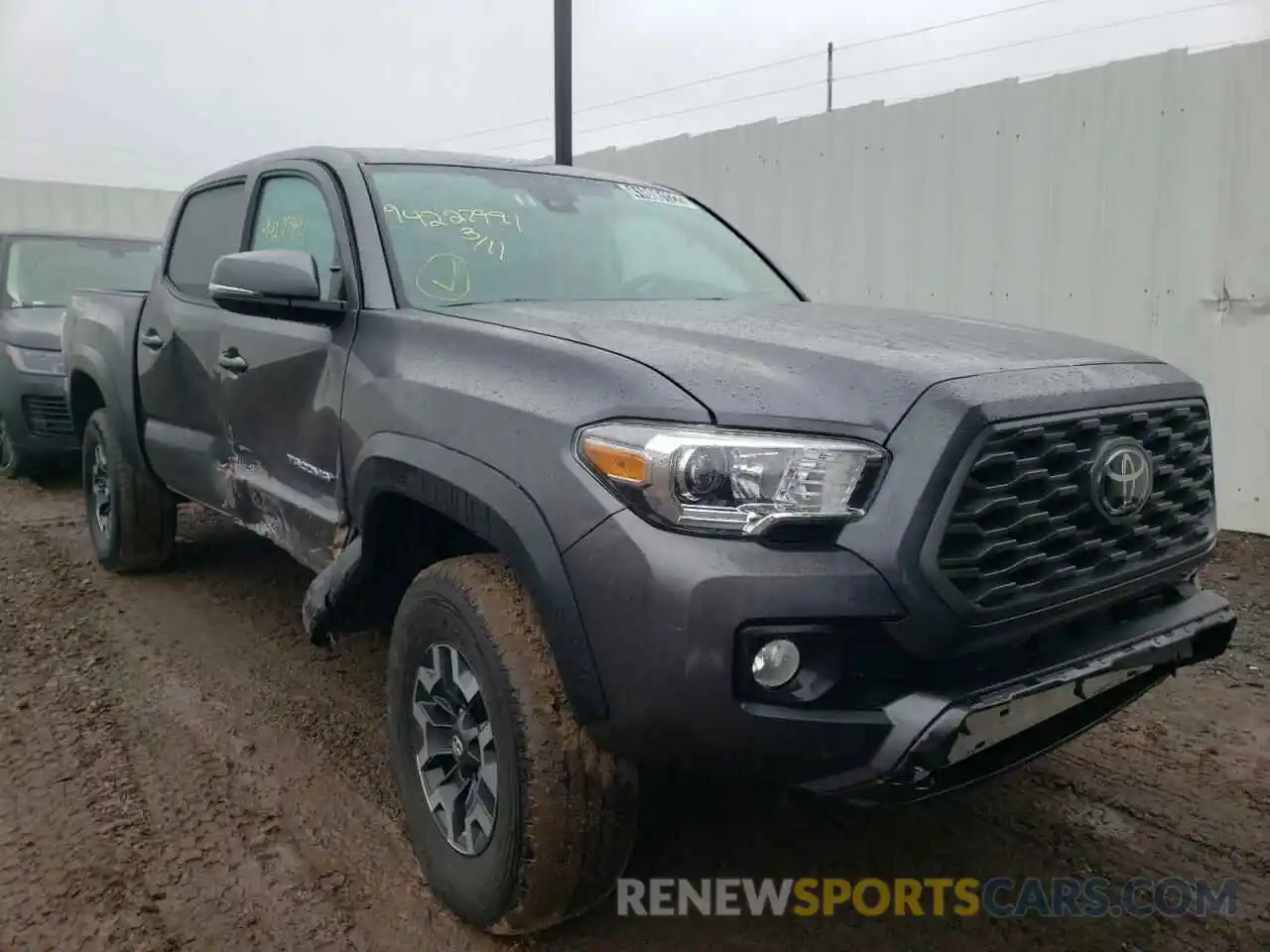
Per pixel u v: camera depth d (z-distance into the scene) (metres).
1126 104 5.98
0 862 2.75
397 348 2.80
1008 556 2.09
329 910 2.58
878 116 7.08
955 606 1.98
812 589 1.93
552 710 2.21
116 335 4.80
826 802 3.15
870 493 1.99
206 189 4.41
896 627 1.96
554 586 2.13
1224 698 3.90
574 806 2.21
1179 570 2.54
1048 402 2.15
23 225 11.35
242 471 3.76
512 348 2.46
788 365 2.20
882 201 7.13
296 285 2.95
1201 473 2.62
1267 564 5.43
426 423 2.53
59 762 3.33
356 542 2.87
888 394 2.07
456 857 2.51
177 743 3.48
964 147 6.67
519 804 2.22
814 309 3.05
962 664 2.10
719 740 2.00
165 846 2.85
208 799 3.11
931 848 2.91
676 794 3.18
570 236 3.54
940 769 2.01
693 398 2.07
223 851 2.83
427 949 2.44
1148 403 2.41
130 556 5.16
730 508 1.98
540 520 2.16
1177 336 5.98
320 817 3.02
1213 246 5.78
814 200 7.54
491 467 2.29
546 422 2.22
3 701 3.78
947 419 2.01
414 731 2.68
